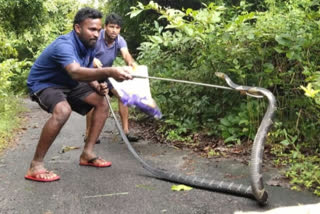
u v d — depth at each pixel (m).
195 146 5.25
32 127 7.32
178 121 6.09
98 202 3.34
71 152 5.17
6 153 5.21
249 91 3.47
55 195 3.52
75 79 3.78
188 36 5.55
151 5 5.31
